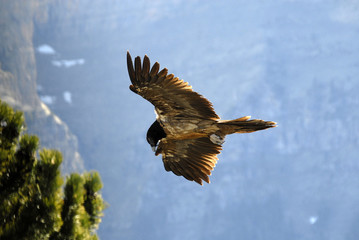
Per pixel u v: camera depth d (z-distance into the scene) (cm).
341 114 19588
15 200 755
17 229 717
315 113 19812
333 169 18388
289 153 18762
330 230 16788
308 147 19038
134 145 18912
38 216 736
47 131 11531
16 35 12019
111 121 19750
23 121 796
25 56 11938
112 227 16488
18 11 12344
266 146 18788
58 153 802
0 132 771
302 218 17150
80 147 18662
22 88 11394
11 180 752
